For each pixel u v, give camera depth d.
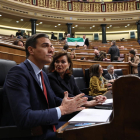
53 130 1.03
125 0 12.99
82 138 0.65
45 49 1.09
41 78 1.17
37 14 11.29
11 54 2.44
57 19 12.01
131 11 12.33
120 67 4.95
